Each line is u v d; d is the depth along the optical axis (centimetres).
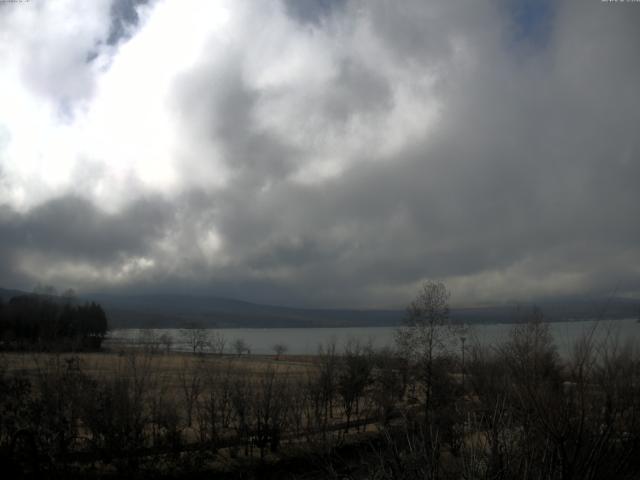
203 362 4034
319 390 3183
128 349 3152
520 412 843
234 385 2981
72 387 2250
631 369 849
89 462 2262
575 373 884
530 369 922
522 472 773
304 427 2856
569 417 788
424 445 866
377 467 986
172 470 2398
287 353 9906
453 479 827
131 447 2319
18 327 4103
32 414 2011
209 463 2522
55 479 1988
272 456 2514
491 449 791
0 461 1814
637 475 814
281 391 2906
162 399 2723
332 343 8050
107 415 2289
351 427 3052
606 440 799
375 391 3102
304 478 1961
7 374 2148
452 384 2500
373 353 3859
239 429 2739
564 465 754
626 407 830
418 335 3000
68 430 2212
